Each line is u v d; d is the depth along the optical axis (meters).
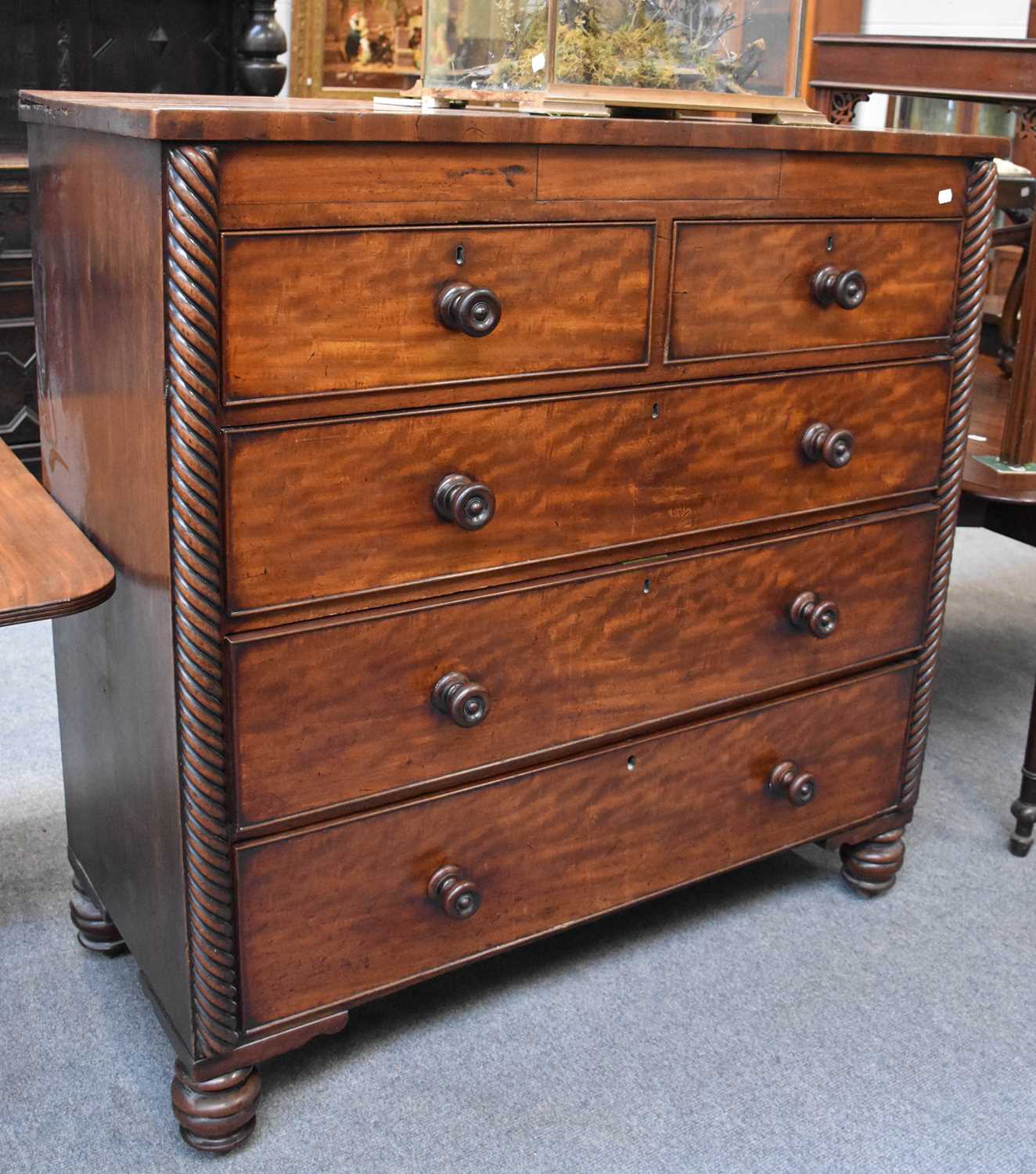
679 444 1.72
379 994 1.69
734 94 1.78
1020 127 2.38
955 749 2.70
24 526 1.49
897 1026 1.89
